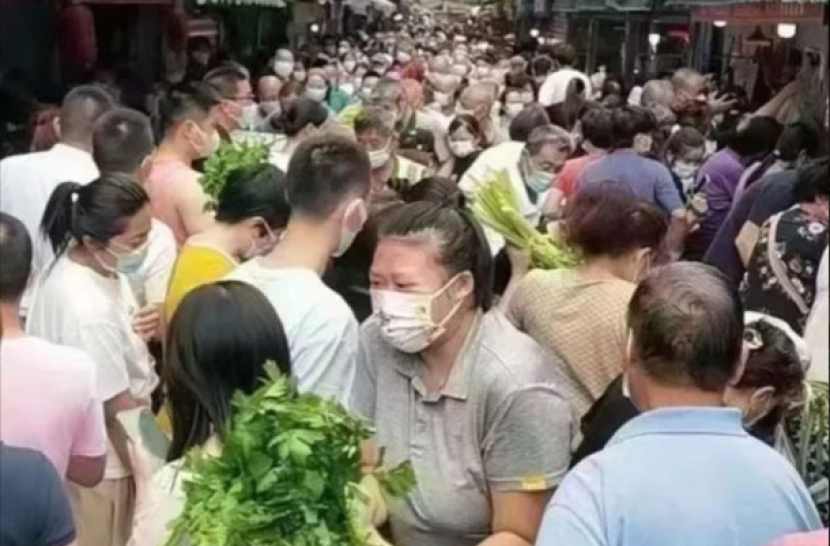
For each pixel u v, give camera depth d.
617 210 3.85
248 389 2.85
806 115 9.70
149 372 4.05
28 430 3.17
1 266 3.19
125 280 4.25
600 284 3.81
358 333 3.30
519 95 12.88
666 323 2.43
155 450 3.21
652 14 19.25
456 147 8.88
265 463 2.38
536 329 3.83
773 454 2.45
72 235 3.86
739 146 7.48
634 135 6.91
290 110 7.03
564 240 4.62
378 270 2.98
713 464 2.40
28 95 10.30
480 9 52.12
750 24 13.30
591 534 2.36
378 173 5.84
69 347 3.53
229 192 4.17
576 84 12.88
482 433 2.94
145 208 3.91
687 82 11.70
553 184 6.45
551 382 2.98
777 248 4.98
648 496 2.37
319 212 3.61
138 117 5.26
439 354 2.99
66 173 5.52
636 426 2.47
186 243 4.47
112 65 12.80
